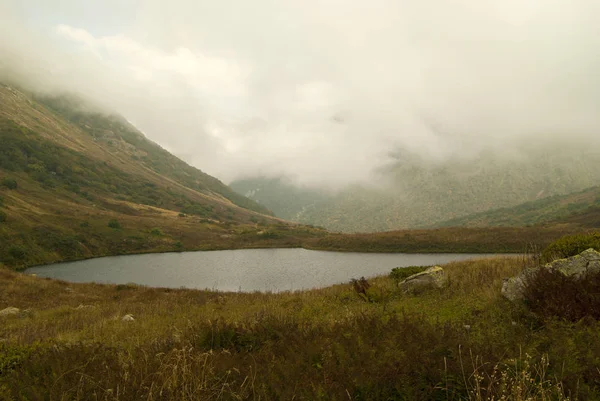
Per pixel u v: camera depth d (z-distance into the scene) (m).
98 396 4.14
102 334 10.24
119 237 100.19
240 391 3.93
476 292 9.47
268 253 98.19
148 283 50.69
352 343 4.81
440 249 82.19
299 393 3.69
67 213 109.75
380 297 11.41
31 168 152.00
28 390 4.46
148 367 4.86
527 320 6.18
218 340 6.58
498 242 78.69
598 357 3.97
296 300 14.04
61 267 68.88
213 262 77.12
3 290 24.75
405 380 3.71
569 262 7.70
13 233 74.75
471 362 3.92
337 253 93.06
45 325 13.34
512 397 3.25
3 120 188.88
